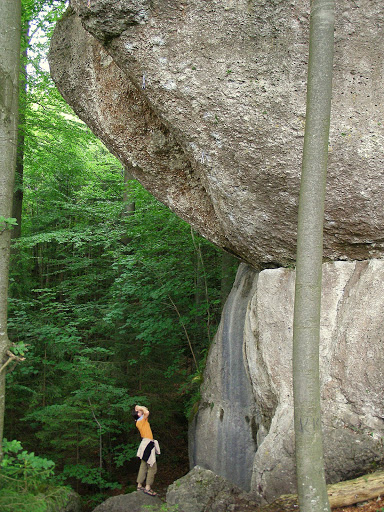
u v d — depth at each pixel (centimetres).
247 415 584
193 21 410
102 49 521
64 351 800
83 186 1284
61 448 730
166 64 421
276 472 432
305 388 272
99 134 570
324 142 283
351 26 395
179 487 479
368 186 421
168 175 560
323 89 285
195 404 683
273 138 421
